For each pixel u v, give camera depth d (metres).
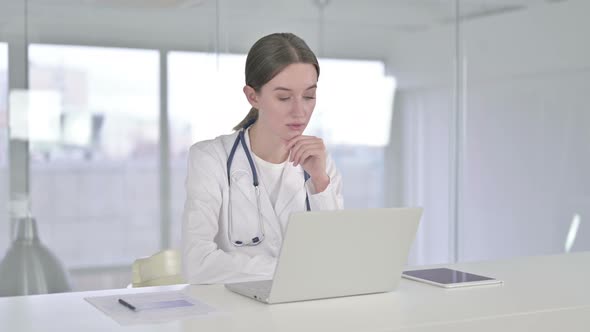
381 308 1.47
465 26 4.06
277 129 1.98
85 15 3.39
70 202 3.40
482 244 4.14
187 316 1.39
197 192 2.03
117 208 3.48
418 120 4.00
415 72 3.99
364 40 3.89
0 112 3.28
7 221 3.31
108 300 1.54
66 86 3.37
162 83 3.53
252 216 2.10
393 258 1.61
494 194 4.16
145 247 3.54
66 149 3.38
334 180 2.18
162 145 3.54
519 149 4.19
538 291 1.66
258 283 1.66
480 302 1.53
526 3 4.17
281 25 3.73
